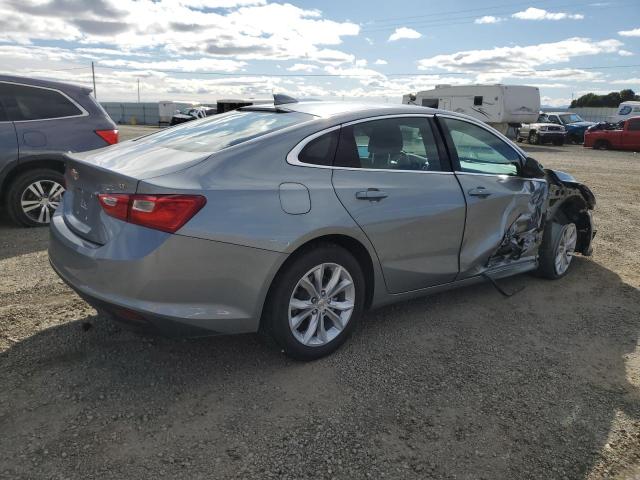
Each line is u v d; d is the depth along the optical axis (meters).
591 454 2.51
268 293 3.00
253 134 3.17
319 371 3.15
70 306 3.91
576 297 4.57
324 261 3.11
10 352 3.21
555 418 2.79
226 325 2.84
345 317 3.33
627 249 6.21
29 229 6.04
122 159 3.07
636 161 18.42
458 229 3.79
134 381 2.96
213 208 2.70
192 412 2.70
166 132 3.73
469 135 4.04
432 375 3.16
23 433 2.47
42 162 6.04
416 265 3.60
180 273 2.66
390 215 3.34
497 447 2.54
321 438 2.54
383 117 3.52
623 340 3.76
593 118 47.47
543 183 4.55
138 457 2.36
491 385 3.08
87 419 2.61
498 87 26.80
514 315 4.12
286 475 2.29
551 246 4.79
